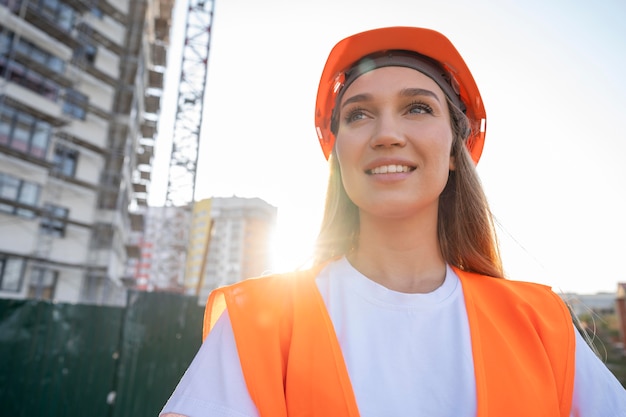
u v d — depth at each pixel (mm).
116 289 33719
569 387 942
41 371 6465
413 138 1052
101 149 30359
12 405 6250
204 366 865
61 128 27641
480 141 1438
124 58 33125
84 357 6691
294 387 836
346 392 826
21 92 25125
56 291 26781
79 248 28344
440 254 1217
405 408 854
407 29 1199
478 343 932
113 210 31406
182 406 811
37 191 25438
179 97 41844
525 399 853
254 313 915
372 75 1146
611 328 26750
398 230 1114
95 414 6543
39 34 26641
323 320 930
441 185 1077
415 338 953
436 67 1254
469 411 852
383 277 1109
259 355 848
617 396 993
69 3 28781
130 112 33156
